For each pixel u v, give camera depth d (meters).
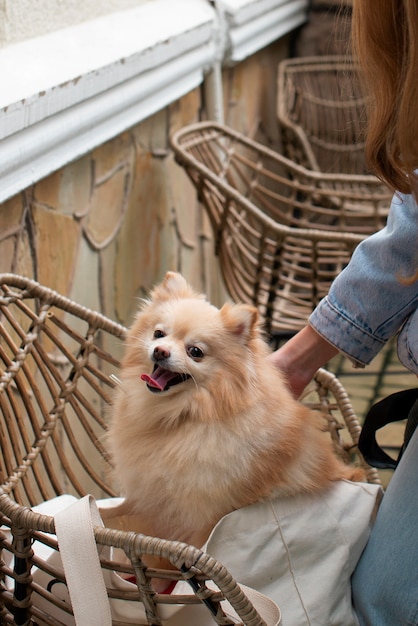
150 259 2.52
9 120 1.53
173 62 2.37
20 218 1.73
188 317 1.27
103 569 1.05
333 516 1.25
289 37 3.77
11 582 1.21
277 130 3.72
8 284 1.45
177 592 1.09
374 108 1.09
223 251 2.46
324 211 2.84
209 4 2.72
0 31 1.72
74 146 1.86
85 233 2.07
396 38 1.03
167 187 2.60
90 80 1.85
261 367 1.30
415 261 1.29
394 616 1.20
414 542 1.20
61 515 1.01
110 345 2.22
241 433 1.22
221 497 1.21
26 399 1.42
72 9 2.04
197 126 2.58
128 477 1.29
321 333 1.40
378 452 1.39
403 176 1.10
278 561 1.19
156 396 1.26
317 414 1.39
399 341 1.30
